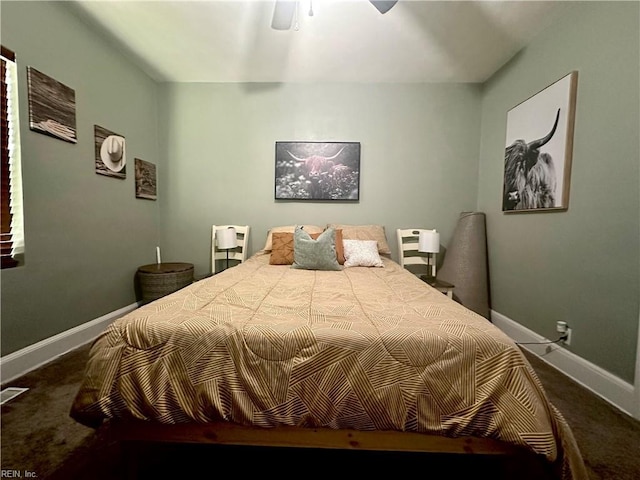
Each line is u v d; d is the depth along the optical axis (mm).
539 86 2223
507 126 2604
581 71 1837
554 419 966
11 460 1183
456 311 1290
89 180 2295
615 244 1603
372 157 3156
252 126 3168
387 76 2961
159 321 1117
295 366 1019
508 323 2570
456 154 3131
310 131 3146
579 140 1844
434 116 3113
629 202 1533
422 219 3188
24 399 1560
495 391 966
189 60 2707
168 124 3178
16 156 1780
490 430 959
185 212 3250
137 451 1115
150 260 3109
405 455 1267
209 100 3156
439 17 2072
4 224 1743
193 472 1157
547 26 2133
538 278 2209
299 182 3164
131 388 1045
